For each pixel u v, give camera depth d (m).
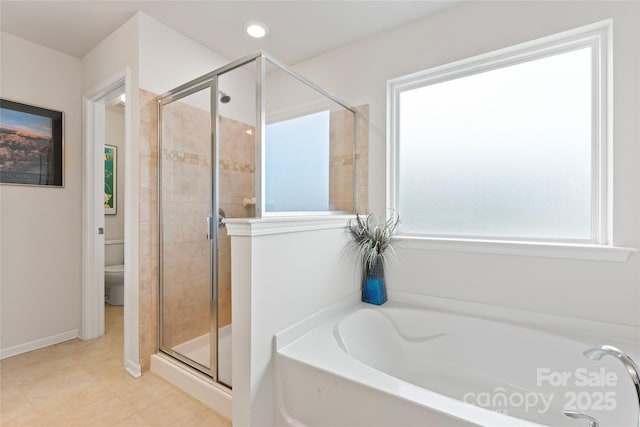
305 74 2.54
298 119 1.79
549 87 1.72
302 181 1.83
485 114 1.91
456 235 1.99
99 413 1.55
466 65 1.93
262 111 1.55
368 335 1.81
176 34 2.14
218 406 1.56
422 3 1.87
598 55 1.57
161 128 2.02
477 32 1.83
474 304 1.85
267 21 2.04
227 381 1.60
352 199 2.27
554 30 1.61
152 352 1.99
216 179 1.75
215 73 1.75
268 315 1.35
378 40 2.19
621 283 1.47
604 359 1.35
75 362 2.08
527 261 1.70
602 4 1.50
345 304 1.92
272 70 1.63
